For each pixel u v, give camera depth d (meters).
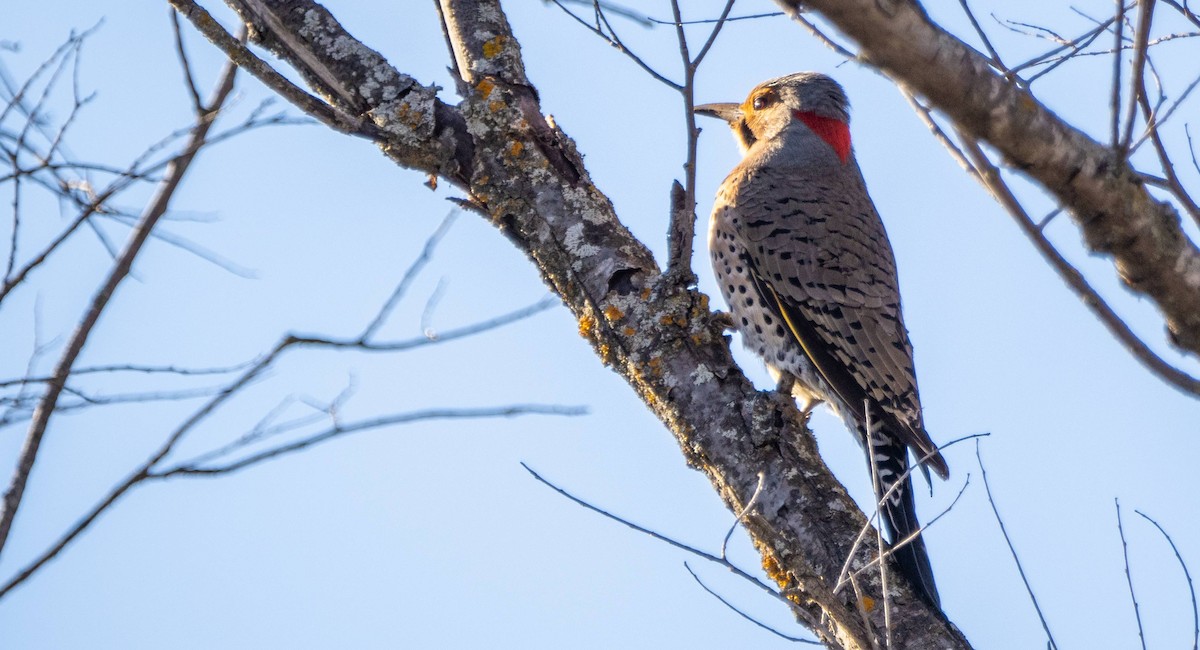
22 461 9.02
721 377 9.86
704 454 9.73
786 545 7.67
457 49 11.32
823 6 5.01
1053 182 5.81
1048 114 5.59
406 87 10.70
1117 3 5.86
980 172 6.21
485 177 10.66
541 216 10.55
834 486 9.40
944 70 5.26
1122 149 5.81
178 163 10.30
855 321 12.45
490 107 10.74
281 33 10.76
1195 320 6.25
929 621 8.66
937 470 10.73
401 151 10.60
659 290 10.19
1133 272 6.15
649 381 10.02
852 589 8.80
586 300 10.34
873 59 5.29
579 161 10.88
